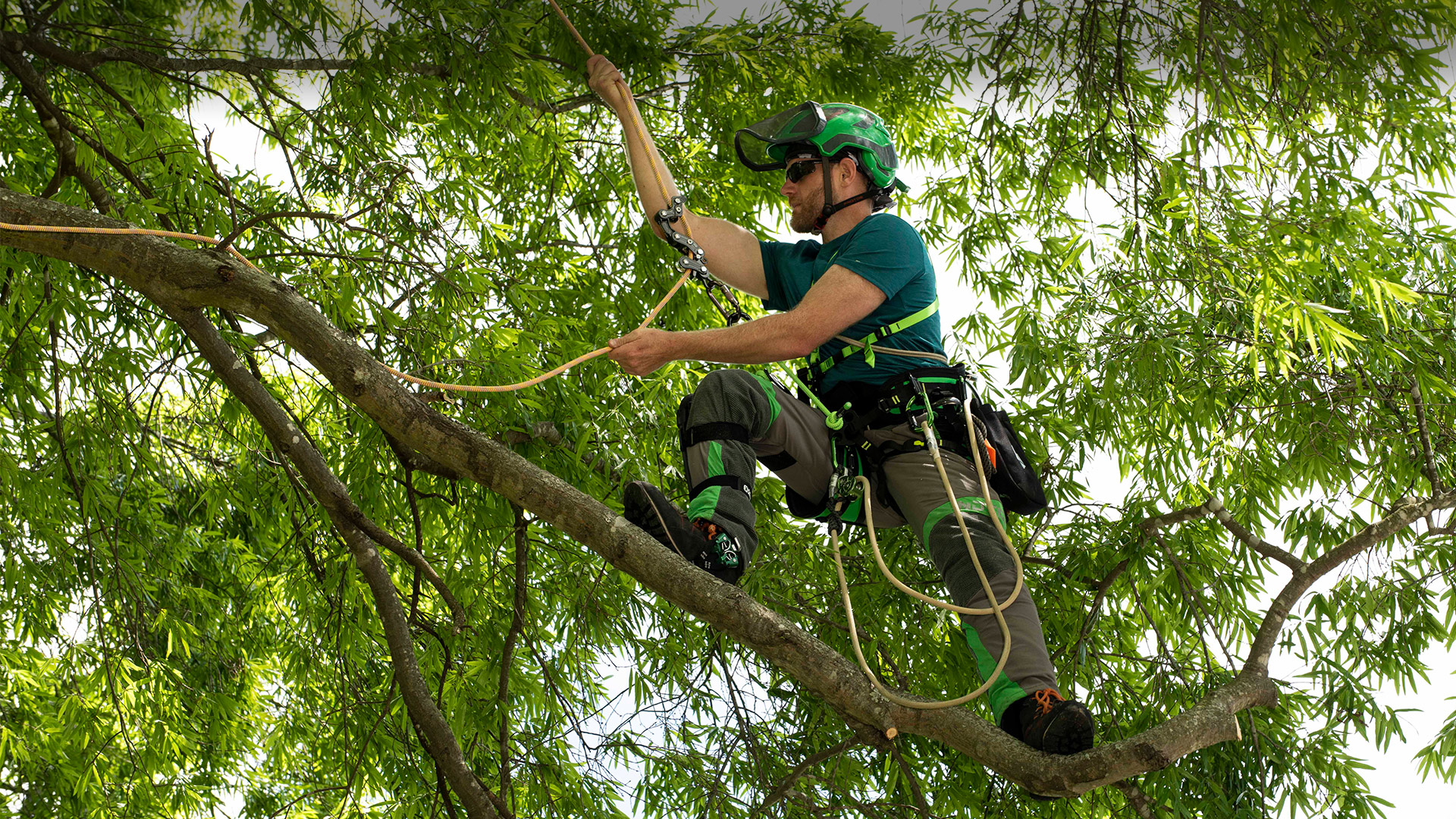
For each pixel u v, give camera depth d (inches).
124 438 181.6
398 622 146.2
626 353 96.8
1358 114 138.4
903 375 102.1
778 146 113.7
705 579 89.7
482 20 158.1
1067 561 202.1
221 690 299.1
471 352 167.0
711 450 97.9
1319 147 155.8
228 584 305.9
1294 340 179.8
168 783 288.5
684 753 200.8
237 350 169.9
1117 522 199.3
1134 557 193.3
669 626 209.2
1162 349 181.5
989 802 203.9
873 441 102.0
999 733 87.8
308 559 195.3
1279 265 158.1
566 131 216.8
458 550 210.1
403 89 162.2
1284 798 188.2
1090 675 200.4
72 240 95.9
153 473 197.0
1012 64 167.8
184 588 274.1
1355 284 165.3
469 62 158.6
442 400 173.0
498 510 188.7
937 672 208.1
